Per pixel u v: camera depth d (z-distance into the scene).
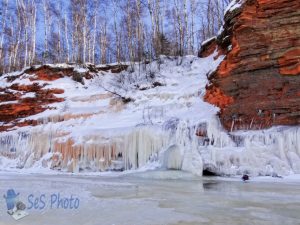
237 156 14.73
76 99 25.70
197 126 16.88
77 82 27.67
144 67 27.69
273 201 8.33
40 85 27.08
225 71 18.78
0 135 23.28
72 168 18.88
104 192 10.13
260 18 17.34
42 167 20.11
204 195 9.41
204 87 21.67
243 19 17.84
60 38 40.31
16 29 40.53
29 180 14.23
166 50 31.27
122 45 37.91
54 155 20.03
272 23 16.91
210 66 23.11
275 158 13.91
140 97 23.44
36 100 26.14
